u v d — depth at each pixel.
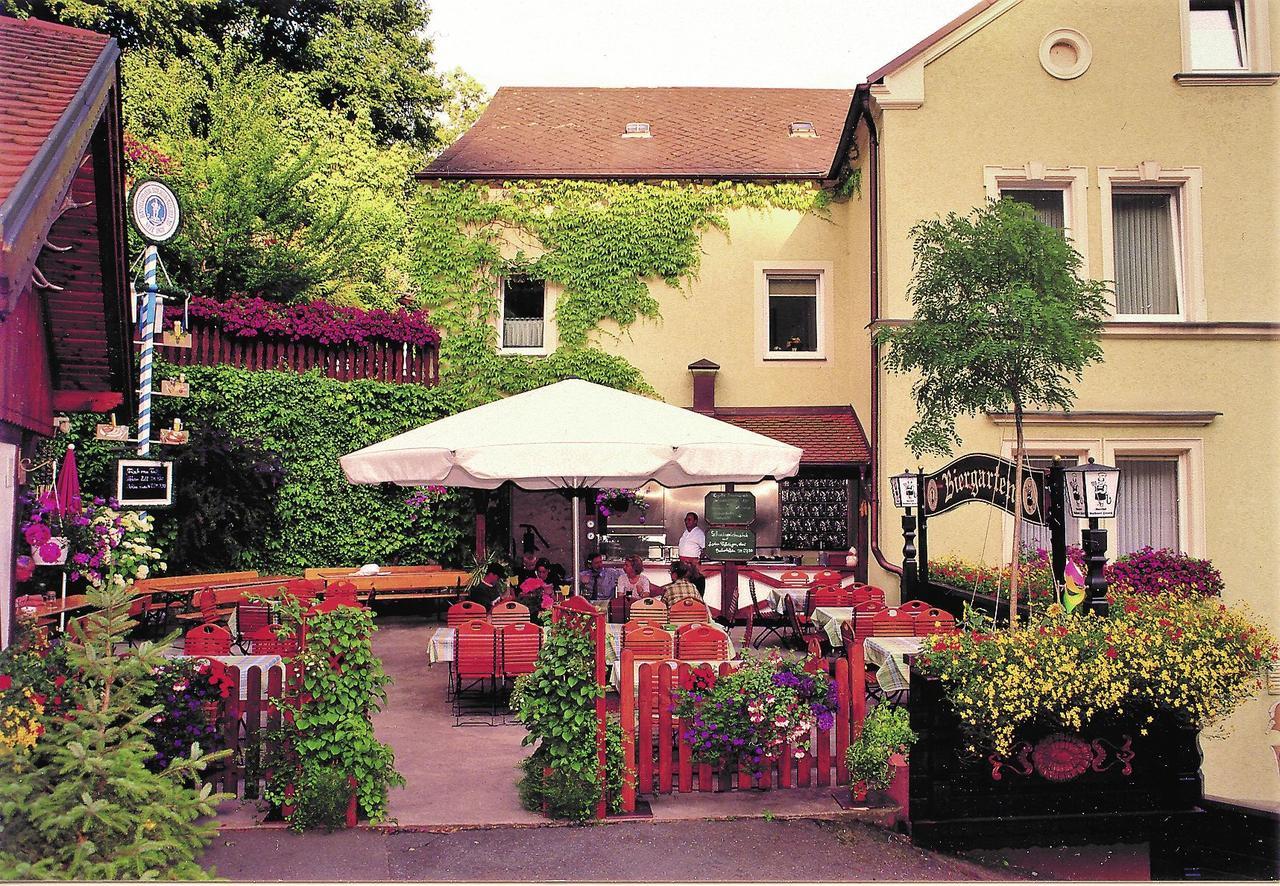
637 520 16.14
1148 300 14.36
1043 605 8.85
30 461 8.42
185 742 6.49
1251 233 14.23
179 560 13.43
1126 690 6.44
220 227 16.80
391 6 26.80
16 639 6.54
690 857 6.01
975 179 14.09
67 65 6.73
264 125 18.70
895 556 13.91
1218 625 7.02
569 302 16.62
